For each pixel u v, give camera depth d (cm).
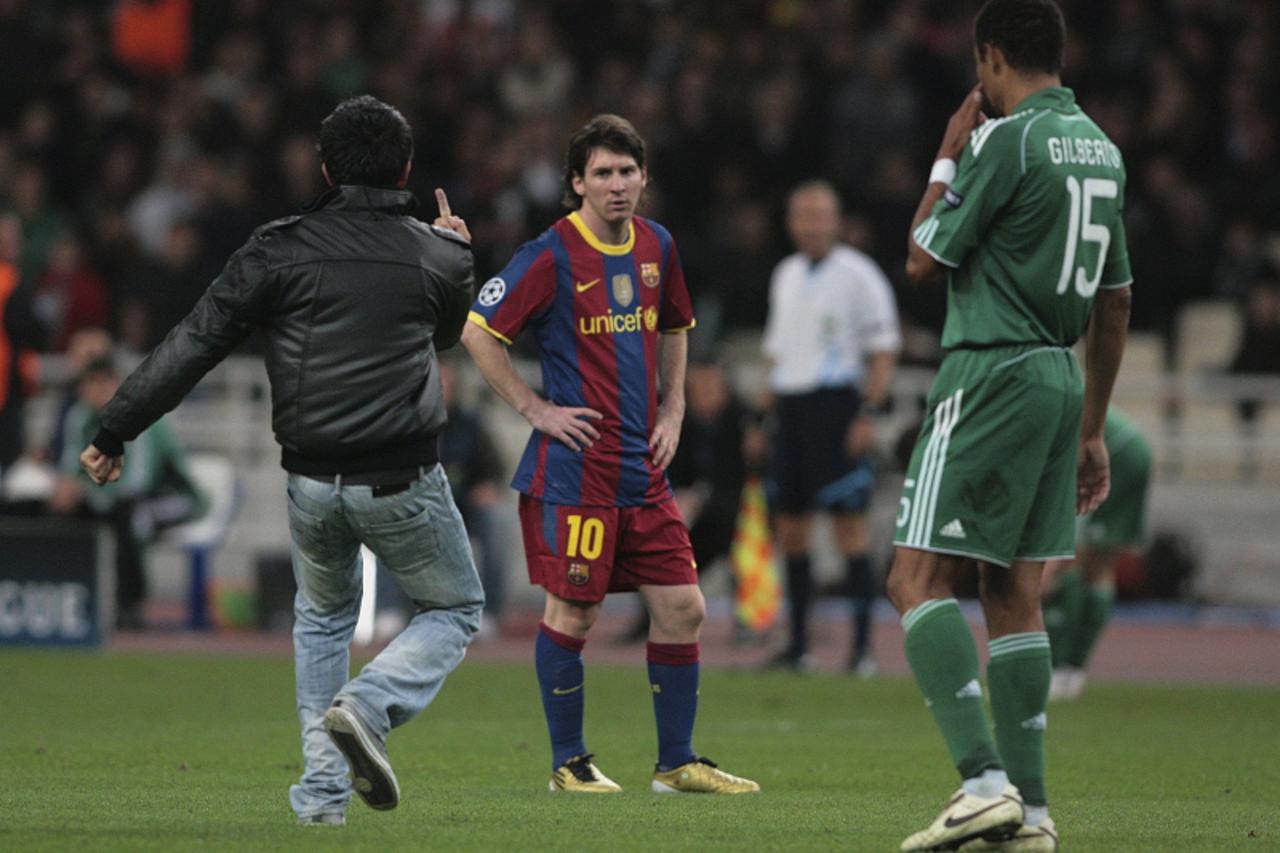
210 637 5941
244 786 2767
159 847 2095
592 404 2750
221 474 6191
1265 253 7412
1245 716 4097
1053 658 4475
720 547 5759
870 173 7538
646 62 8388
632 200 2733
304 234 2200
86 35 8600
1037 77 2259
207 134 7919
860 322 4897
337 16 8556
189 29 8638
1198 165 7894
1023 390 2191
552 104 8162
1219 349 7756
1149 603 6788
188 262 7094
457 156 7856
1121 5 8131
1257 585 6988
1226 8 8281
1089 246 2220
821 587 6950
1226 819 2542
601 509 2742
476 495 5919
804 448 4922
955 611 2200
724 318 7256
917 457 2236
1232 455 7138
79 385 5834
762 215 7438
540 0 8625
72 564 5466
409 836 2219
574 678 2786
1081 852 2208
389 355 2189
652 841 2219
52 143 8106
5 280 6347
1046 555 2238
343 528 2214
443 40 8312
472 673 4859
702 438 5731
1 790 2702
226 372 7150
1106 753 3412
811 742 3519
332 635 2289
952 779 2980
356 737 2112
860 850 2166
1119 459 4312
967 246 2208
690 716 2781
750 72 7994
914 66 7956
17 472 6166
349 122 2244
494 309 2741
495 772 3017
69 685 4466
